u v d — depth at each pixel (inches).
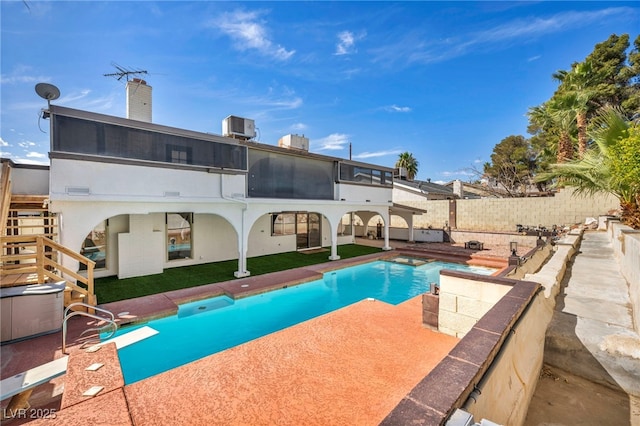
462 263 568.7
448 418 62.8
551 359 161.8
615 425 116.3
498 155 1507.1
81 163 302.8
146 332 264.4
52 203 290.5
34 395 155.2
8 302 211.8
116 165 323.6
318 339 209.9
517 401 111.3
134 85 427.5
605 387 142.6
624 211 397.7
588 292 231.5
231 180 420.8
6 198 282.8
